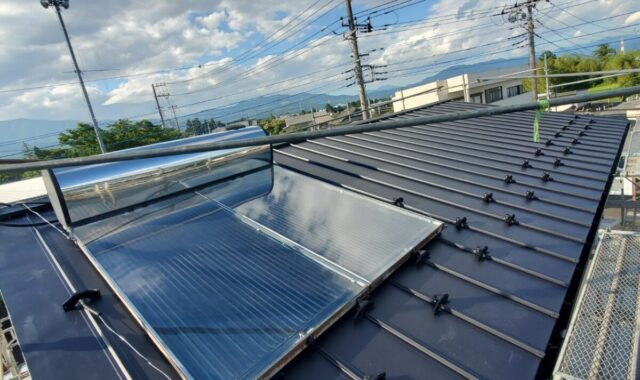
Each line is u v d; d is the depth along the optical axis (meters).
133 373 1.96
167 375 1.95
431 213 4.24
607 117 12.13
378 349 2.33
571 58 56.00
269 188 4.22
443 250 3.41
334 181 5.25
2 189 6.89
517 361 2.24
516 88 45.22
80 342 2.17
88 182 3.37
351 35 22.81
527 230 3.92
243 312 2.29
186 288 2.47
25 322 2.34
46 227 3.72
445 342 2.38
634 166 11.88
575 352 2.34
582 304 2.81
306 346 2.23
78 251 3.19
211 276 2.62
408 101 39.88
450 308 2.65
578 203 4.74
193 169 4.12
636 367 2.18
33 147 30.39
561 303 2.75
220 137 4.75
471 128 9.86
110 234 3.14
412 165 6.04
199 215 3.55
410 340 2.36
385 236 3.28
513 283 2.97
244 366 1.92
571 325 2.56
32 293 2.63
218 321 2.20
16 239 3.48
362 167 5.83
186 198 3.94
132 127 37.28
